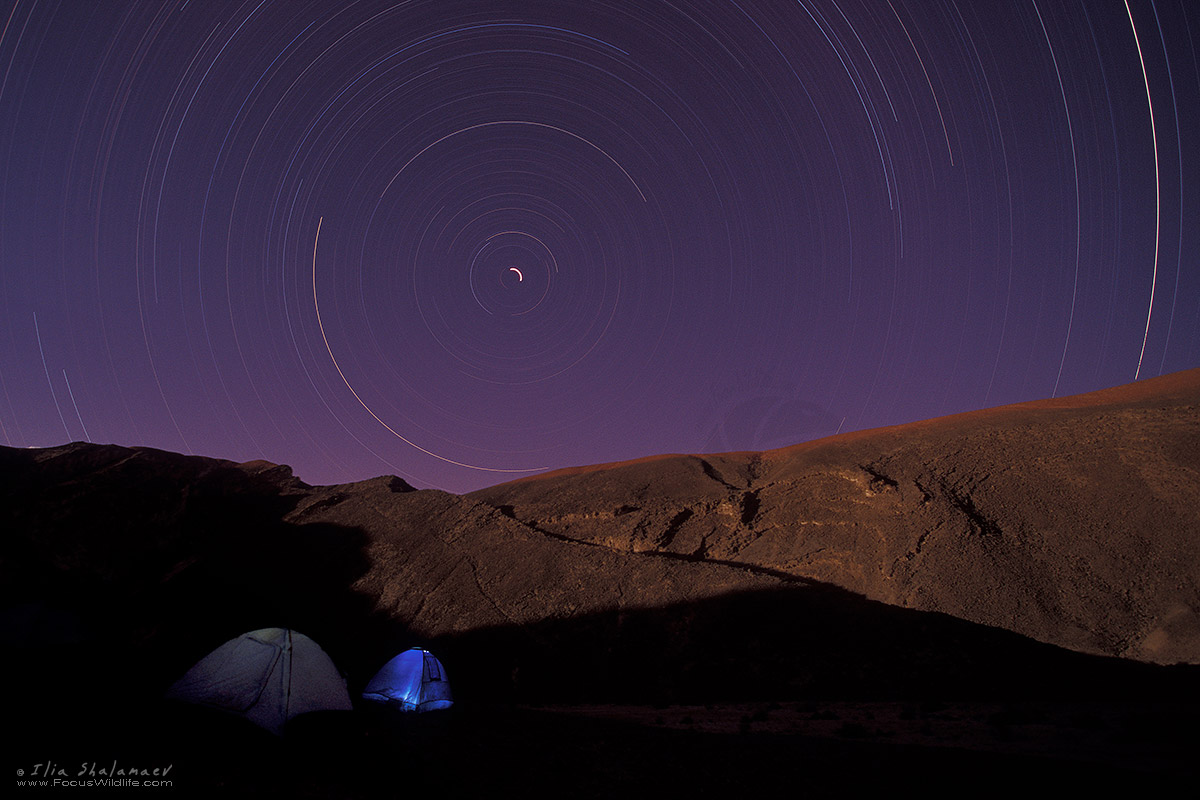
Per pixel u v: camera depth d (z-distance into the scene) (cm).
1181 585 2136
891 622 2380
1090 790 869
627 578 3012
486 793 934
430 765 1048
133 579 2936
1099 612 2167
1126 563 2302
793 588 2700
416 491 4241
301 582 3300
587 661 2548
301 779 909
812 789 959
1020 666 2012
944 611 2378
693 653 2467
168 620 2664
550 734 1340
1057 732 1311
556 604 2925
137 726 1070
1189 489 2441
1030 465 2970
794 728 1549
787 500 3444
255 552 3450
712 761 1123
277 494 4122
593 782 1003
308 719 1220
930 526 2827
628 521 3566
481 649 2719
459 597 3095
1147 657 1944
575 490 4116
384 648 2828
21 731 965
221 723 1150
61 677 1376
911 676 2084
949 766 1032
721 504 3559
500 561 3350
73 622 1684
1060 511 2641
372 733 1228
